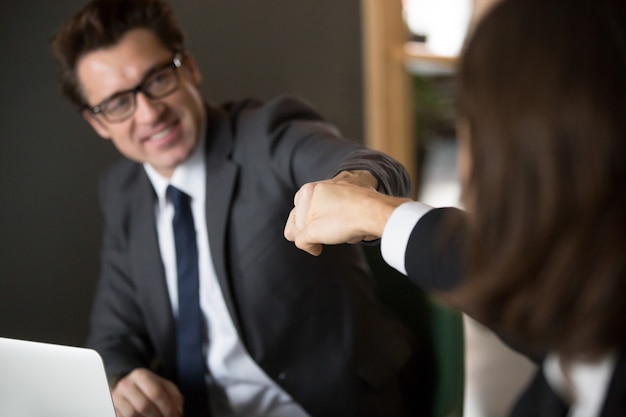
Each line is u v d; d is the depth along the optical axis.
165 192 1.60
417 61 3.10
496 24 0.57
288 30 2.66
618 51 0.53
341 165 1.22
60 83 1.60
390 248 0.87
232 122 1.58
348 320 1.56
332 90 2.86
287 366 1.55
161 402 1.43
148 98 1.48
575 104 0.53
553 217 0.54
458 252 0.78
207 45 2.43
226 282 1.51
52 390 1.10
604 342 0.56
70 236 2.22
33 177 2.13
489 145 0.57
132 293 1.71
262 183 1.51
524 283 0.57
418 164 3.59
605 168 0.53
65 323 2.25
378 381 1.57
